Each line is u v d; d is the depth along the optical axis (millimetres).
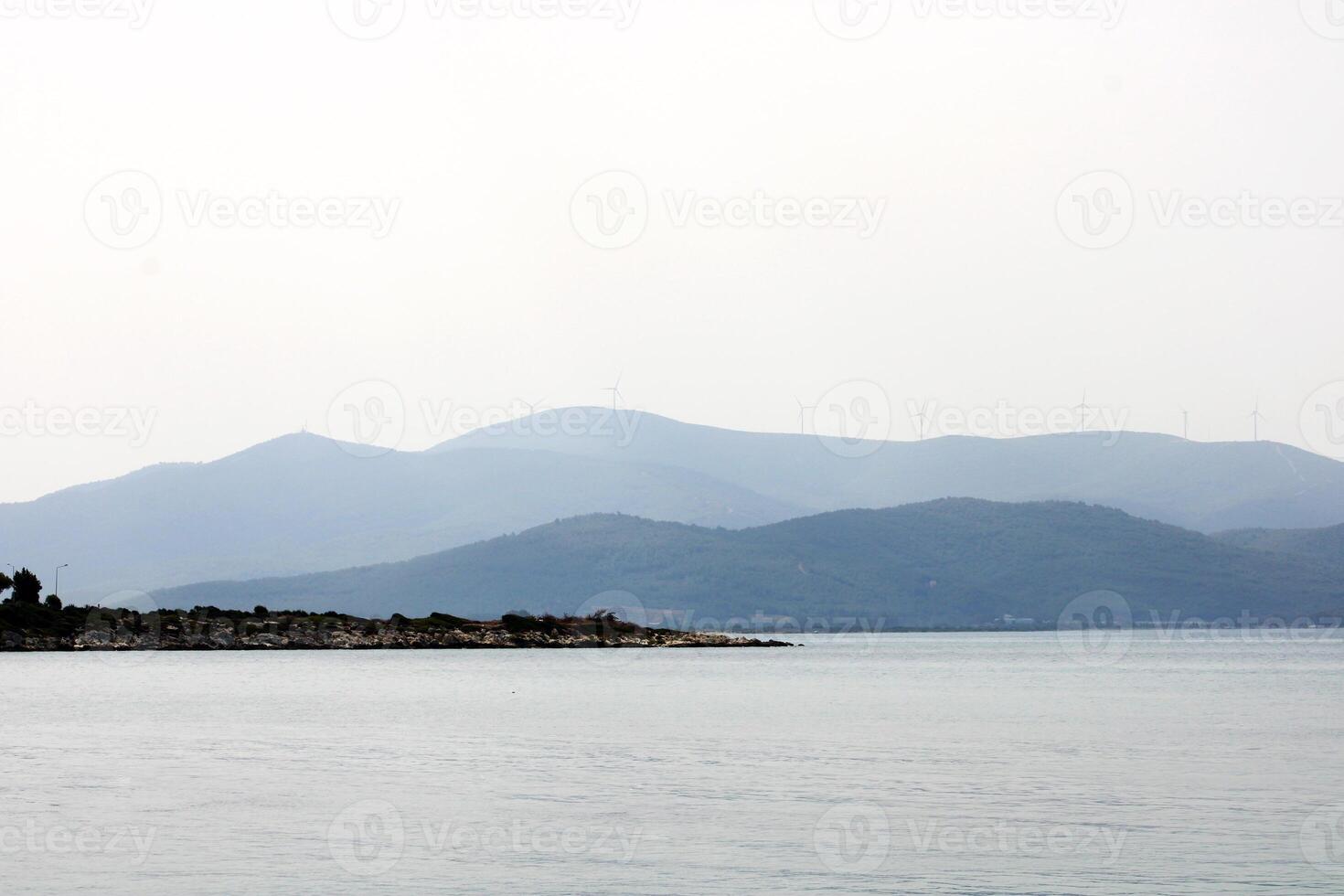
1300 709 90812
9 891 34094
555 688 115875
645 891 34219
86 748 64250
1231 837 40344
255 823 42906
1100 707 93750
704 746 65188
